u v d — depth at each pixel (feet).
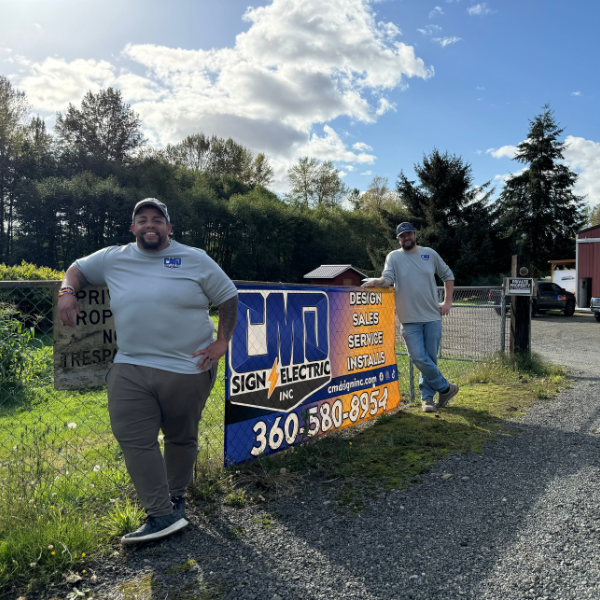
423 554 7.07
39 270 37.93
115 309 7.63
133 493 9.27
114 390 7.54
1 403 15.83
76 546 7.17
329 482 9.91
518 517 8.16
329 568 6.77
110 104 134.72
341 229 151.23
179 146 179.63
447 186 100.53
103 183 107.14
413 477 10.05
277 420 11.23
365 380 14.12
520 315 22.12
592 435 12.68
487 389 18.37
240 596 6.16
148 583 6.49
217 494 9.26
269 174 187.83
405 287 15.05
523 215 130.62
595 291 70.59
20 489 8.38
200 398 7.97
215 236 124.36
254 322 10.68
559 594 6.04
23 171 106.01
